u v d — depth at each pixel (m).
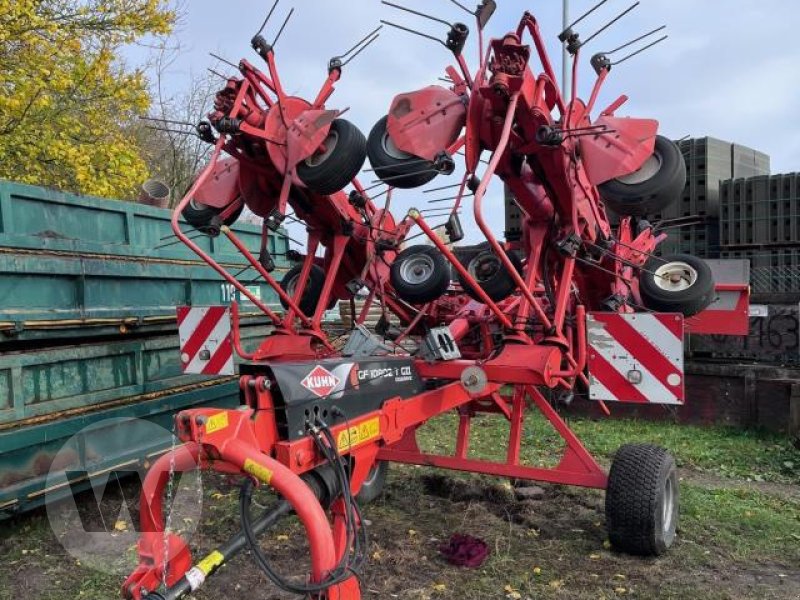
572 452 4.34
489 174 3.39
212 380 6.25
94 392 5.07
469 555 4.02
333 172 4.08
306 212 4.78
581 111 4.07
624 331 3.93
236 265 6.69
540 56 3.79
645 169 3.82
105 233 5.38
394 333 5.50
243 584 3.71
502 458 6.40
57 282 4.85
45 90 10.55
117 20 11.23
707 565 4.01
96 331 5.11
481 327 5.29
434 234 3.67
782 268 8.83
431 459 4.62
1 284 4.42
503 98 3.59
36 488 4.36
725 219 9.27
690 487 5.51
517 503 5.11
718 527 4.62
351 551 2.82
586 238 4.37
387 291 5.46
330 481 2.92
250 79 4.08
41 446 4.47
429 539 4.38
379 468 5.16
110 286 5.30
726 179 9.71
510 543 4.32
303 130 4.10
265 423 2.76
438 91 3.95
